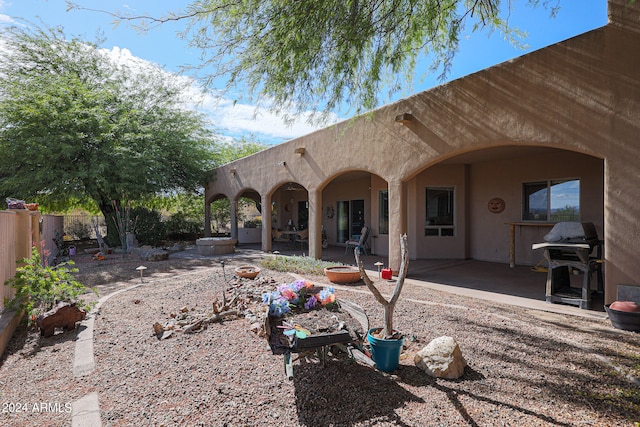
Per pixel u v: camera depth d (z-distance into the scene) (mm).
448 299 5836
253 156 14039
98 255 12180
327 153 9891
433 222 10969
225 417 2539
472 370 3191
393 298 3314
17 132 13258
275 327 3523
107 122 14727
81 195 14711
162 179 15711
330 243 15984
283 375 3143
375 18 4309
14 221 5199
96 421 2496
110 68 16672
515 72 5715
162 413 2604
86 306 5062
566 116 5141
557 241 5582
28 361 3633
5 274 4754
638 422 2404
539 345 3754
